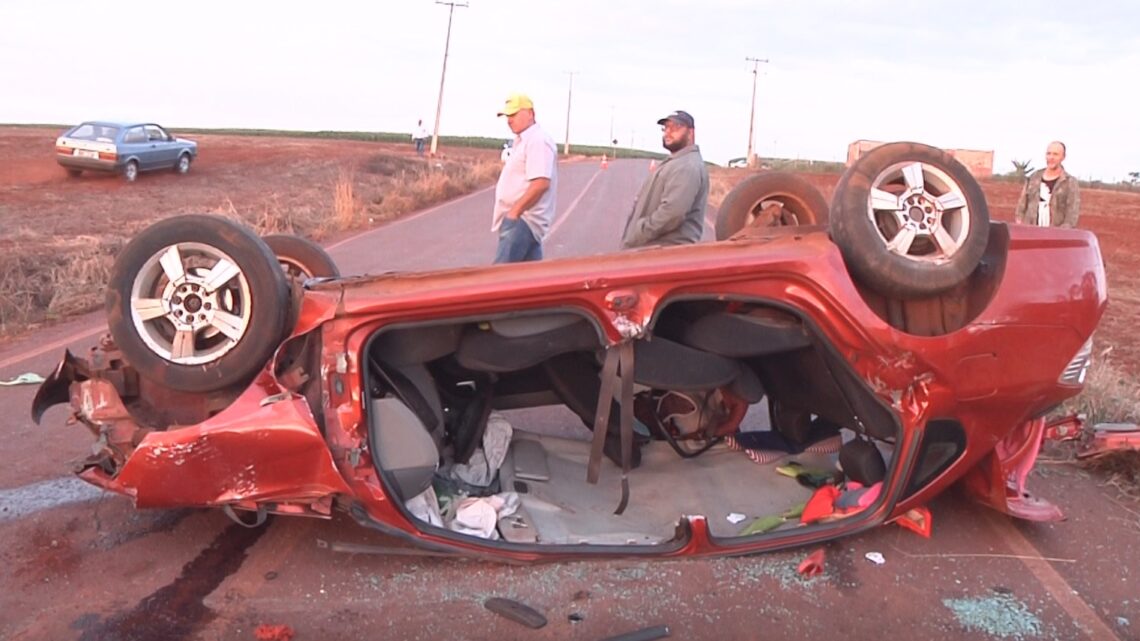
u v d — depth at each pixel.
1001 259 4.30
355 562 4.05
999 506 4.57
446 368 4.59
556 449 5.14
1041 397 4.35
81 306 9.73
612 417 4.86
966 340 4.15
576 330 4.03
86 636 3.42
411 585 3.87
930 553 4.35
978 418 4.32
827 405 4.88
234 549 4.14
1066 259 4.36
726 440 5.29
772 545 4.15
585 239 17.92
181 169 29.19
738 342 4.35
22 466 5.12
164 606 3.65
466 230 18.64
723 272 3.95
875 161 4.09
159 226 3.85
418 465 3.94
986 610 3.82
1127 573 4.21
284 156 39.28
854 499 4.43
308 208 20.77
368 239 16.69
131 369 4.03
